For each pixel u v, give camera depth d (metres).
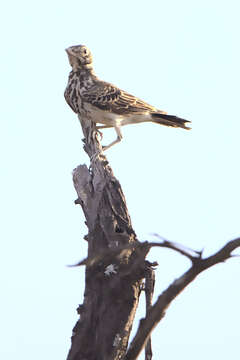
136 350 9.41
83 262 8.31
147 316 9.20
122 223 12.97
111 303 11.92
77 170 14.00
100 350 11.79
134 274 11.91
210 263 8.36
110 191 13.23
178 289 8.79
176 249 8.26
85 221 13.37
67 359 11.93
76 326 12.04
